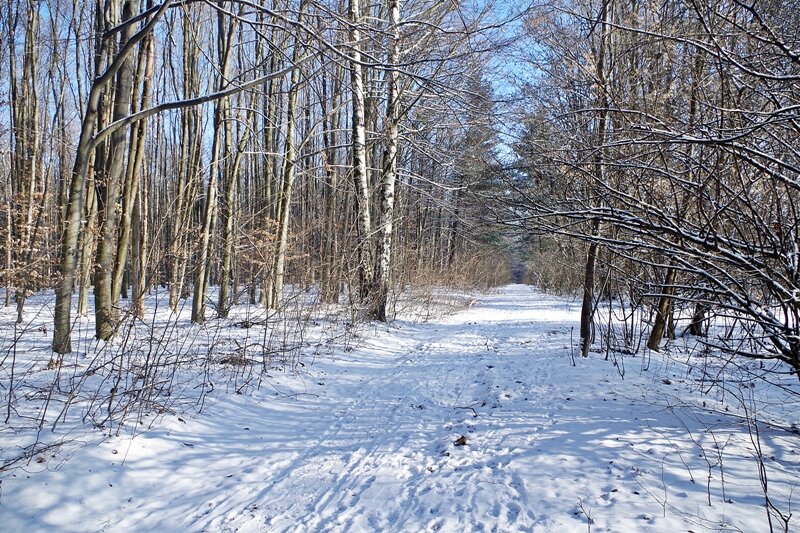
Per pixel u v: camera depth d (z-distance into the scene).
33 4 15.47
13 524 3.62
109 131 7.73
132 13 8.82
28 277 10.96
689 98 5.11
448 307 20.42
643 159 5.14
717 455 4.66
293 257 12.18
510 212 4.96
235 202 14.41
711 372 7.79
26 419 5.06
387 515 3.96
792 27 4.43
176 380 7.12
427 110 14.91
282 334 10.72
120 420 5.27
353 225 14.09
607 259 8.38
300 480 4.67
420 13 11.09
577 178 5.37
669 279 6.97
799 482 4.10
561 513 3.78
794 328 4.18
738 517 3.60
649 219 4.66
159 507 4.18
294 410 6.76
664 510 3.70
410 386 8.03
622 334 10.94
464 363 9.89
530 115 6.21
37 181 16.59
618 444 4.99
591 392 6.88
